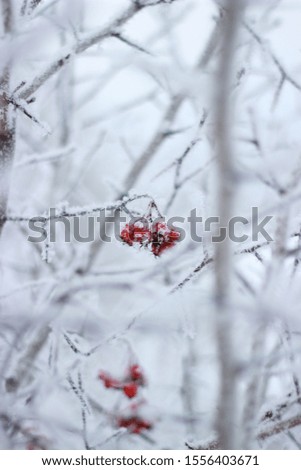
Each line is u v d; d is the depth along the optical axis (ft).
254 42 2.99
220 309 2.69
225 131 2.62
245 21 2.95
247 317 2.69
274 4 3.05
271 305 2.69
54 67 2.84
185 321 2.86
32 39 2.74
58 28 2.79
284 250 2.87
